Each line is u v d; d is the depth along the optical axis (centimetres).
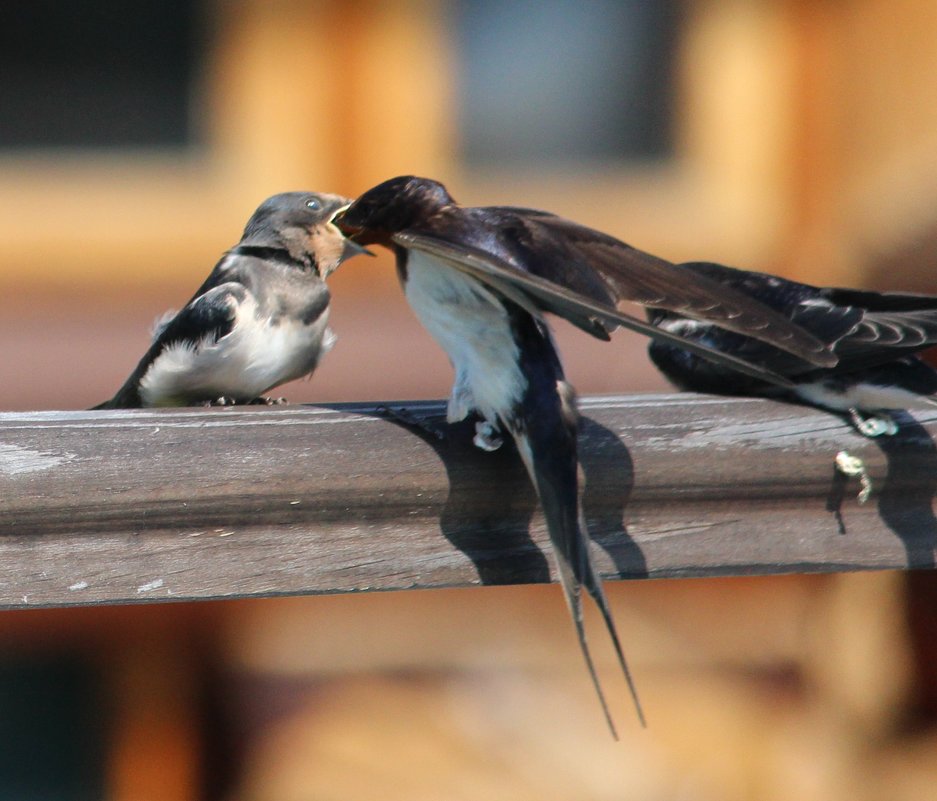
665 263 517
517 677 1202
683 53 1412
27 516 507
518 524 532
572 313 490
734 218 1384
